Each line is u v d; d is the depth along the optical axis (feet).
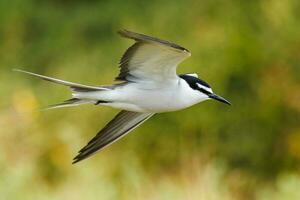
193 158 46.24
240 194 51.65
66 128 48.03
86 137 52.70
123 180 44.83
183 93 28.60
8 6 67.00
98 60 61.67
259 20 60.08
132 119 30.60
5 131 46.09
